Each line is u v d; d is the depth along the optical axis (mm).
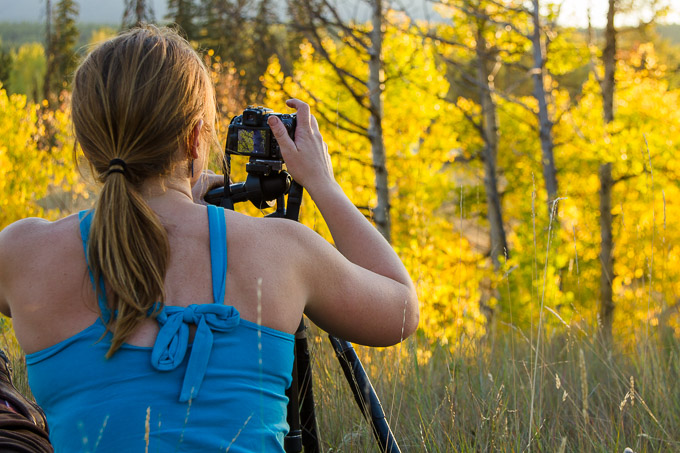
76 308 1098
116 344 1050
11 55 32844
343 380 2566
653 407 2512
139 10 11930
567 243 11477
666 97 13719
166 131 1152
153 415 1034
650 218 12648
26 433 1127
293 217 1523
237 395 1075
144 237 1087
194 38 17172
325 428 2367
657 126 13383
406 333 1278
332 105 10406
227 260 1138
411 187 13062
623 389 2771
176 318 1079
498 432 2043
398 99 12211
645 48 13023
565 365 3072
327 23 8945
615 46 11664
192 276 1121
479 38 13711
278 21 9188
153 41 1195
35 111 11922
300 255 1178
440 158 14031
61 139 11305
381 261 1306
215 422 1054
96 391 1051
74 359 1071
